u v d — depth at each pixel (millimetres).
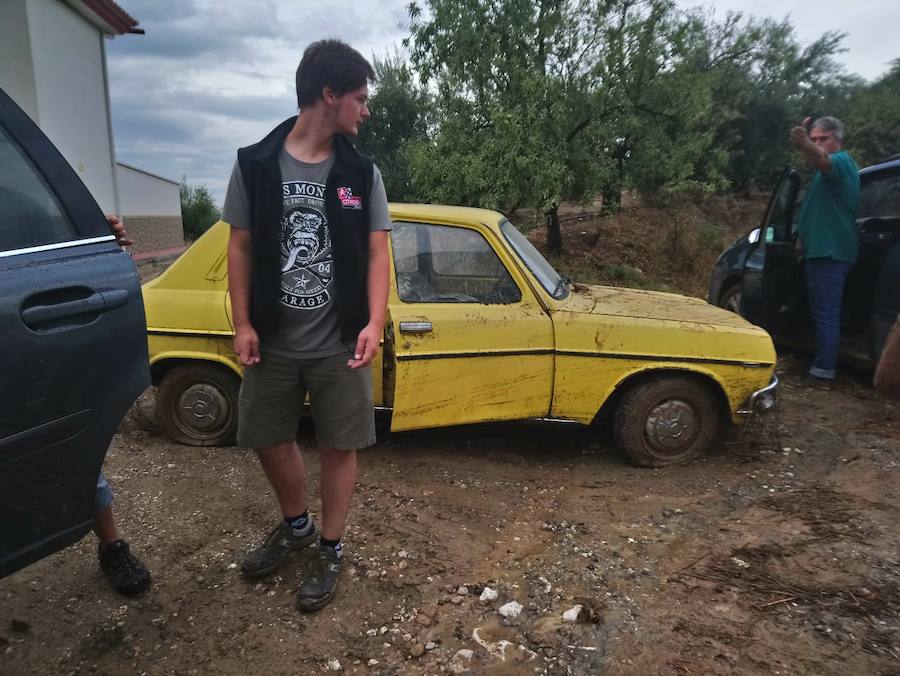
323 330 2387
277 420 2520
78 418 1883
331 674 2219
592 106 10148
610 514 3314
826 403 4996
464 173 9836
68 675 2213
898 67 22531
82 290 1906
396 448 4121
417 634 2404
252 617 2494
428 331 3557
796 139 4793
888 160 5461
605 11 10219
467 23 10398
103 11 12234
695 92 10547
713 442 4266
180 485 3574
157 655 2303
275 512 3295
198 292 3891
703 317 3971
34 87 10680
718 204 15898
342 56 2199
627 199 15094
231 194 2328
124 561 2625
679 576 2766
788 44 18641
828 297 5156
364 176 2330
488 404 3701
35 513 1823
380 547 2963
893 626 2453
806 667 2244
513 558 2904
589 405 3771
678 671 2221
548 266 4352
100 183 13055
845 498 3498
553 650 2316
